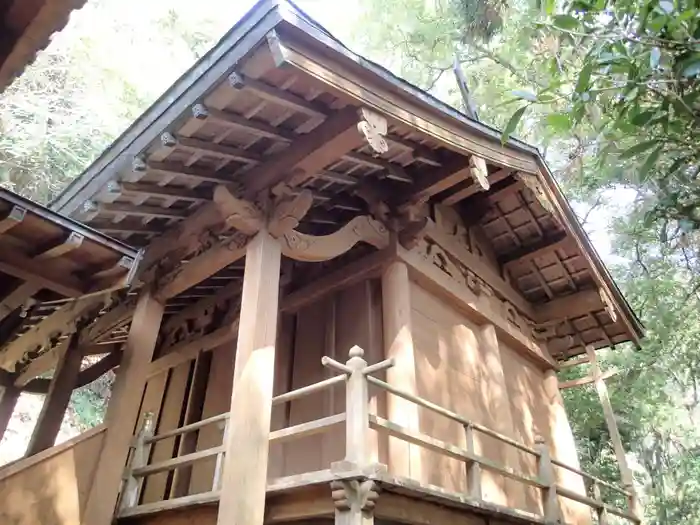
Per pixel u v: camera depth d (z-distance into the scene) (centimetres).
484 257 862
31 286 455
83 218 571
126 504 552
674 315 1153
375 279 653
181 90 462
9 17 308
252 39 408
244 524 390
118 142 525
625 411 1413
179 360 816
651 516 1491
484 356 746
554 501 595
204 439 707
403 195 650
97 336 663
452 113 554
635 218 1030
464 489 595
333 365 409
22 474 472
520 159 691
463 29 1193
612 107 422
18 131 1163
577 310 915
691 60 296
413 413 548
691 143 355
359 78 459
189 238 607
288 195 528
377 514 396
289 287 734
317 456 582
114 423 544
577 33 339
